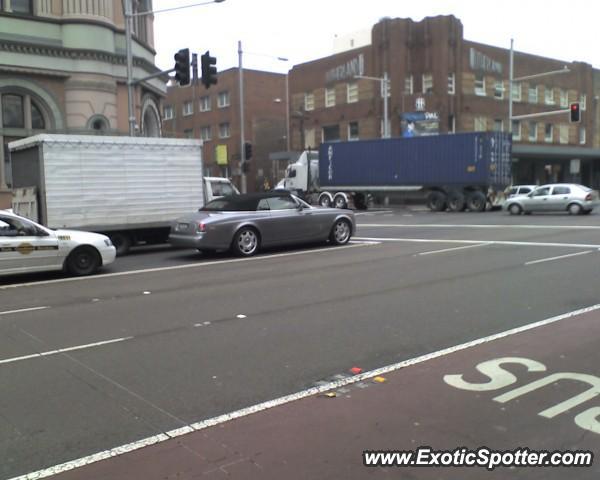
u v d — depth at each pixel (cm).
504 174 3023
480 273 1050
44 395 487
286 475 346
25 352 614
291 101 5166
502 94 4550
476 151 2961
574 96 5322
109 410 452
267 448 382
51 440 402
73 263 1146
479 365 540
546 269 1076
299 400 466
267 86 5841
